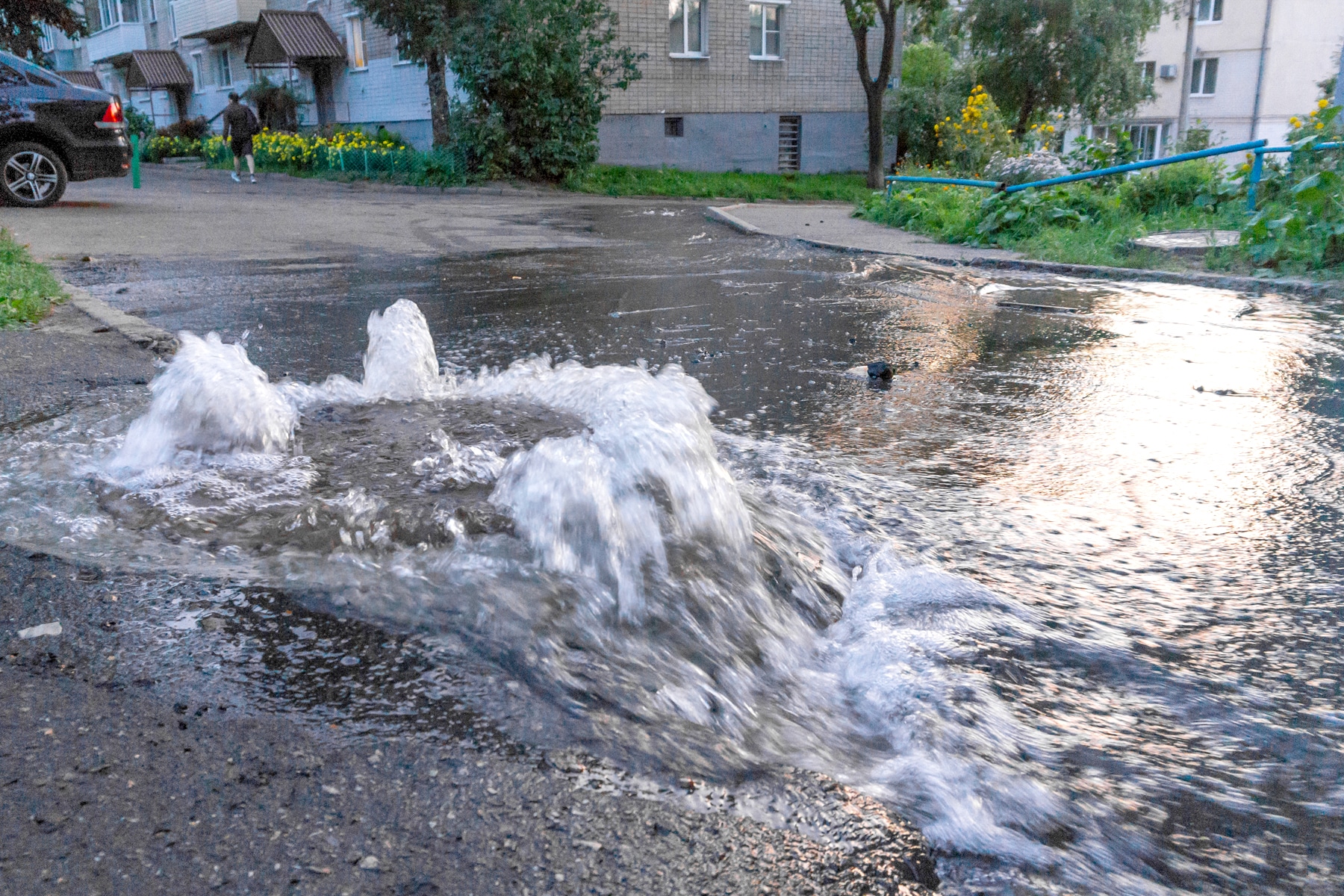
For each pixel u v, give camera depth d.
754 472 3.46
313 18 30.25
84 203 15.58
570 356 5.40
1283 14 36.41
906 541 2.93
